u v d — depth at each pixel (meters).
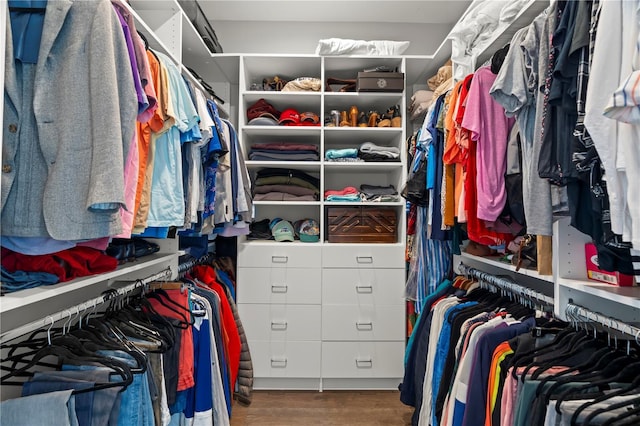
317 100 2.56
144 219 1.14
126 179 0.97
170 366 1.25
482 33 1.78
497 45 1.67
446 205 1.63
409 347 1.88
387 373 2.39
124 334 1.15
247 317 2.38
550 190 1.04
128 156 0.91
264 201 2.45
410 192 1.94
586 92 0.80
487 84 1.37
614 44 0.74
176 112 1.25
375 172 2.85
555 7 0.94
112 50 0.84
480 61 1.86
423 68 2.57
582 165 0.82
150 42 1.63
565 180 0.91
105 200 0.76
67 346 0.98
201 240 2.12
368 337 2.39
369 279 2.40
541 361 1.00
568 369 0.93
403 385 1.86
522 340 1.10
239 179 1.92
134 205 1.01
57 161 0.78
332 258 2.40
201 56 2.39
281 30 2.84
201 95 1.58
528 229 1.07
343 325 2.39
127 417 0.92
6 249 0.92
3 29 0.74
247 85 2.56
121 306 1.33
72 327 1.14
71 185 0.78
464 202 1.43
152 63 1.16
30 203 0.80
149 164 1.17
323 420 2.04
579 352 1.00
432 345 1.68
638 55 0.66
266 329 2.38
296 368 2.38
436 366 1.56
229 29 2.83
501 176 1.33
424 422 1.64
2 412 0.78
